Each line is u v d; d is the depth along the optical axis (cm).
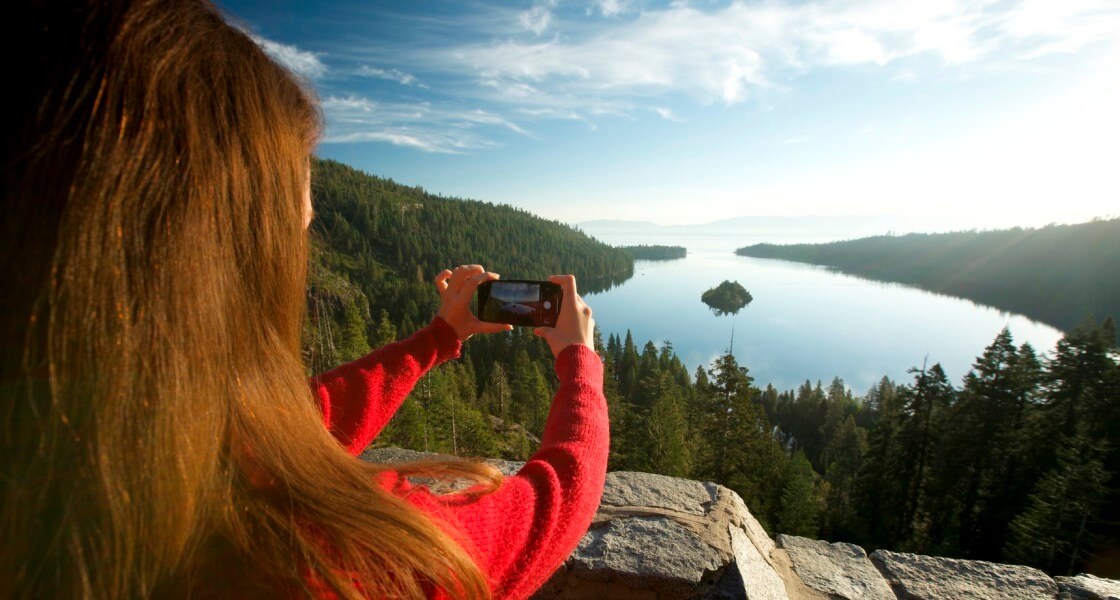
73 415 29
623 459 3016
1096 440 2455
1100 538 1980
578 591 177
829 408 6569
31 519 28
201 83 38
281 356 45
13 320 28
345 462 46
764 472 2620
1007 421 2666
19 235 29
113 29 33
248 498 37
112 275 31
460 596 43
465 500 52
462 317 103
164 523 32
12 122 30
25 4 31
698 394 3994
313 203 68
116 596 31
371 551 38
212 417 36
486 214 15788
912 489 2744
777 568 204
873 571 210
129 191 32
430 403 2869
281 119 47
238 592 34
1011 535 2381
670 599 172
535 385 4653
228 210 39
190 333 35
